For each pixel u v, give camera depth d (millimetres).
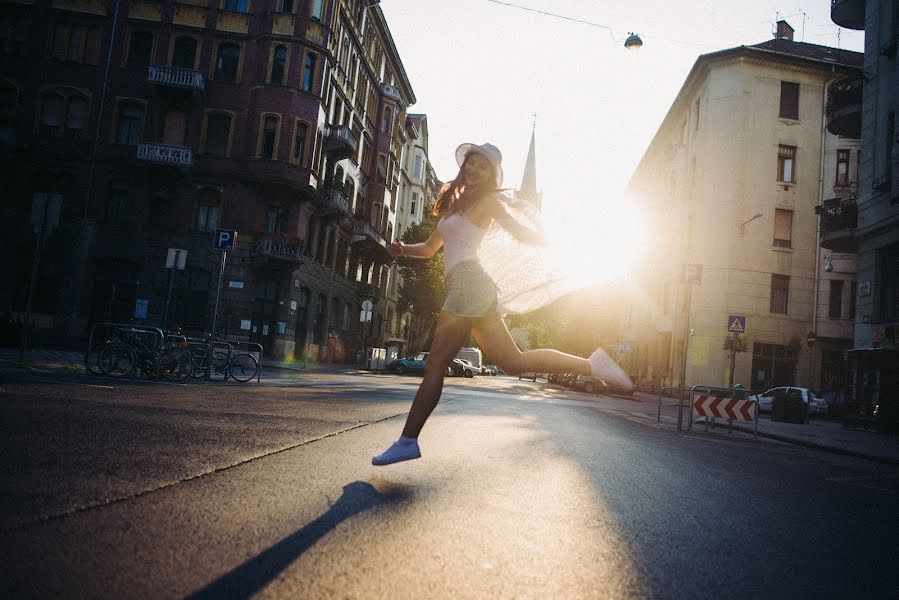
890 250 17688
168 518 2449
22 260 27672
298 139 29578
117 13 28938
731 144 30906
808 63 30984
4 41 28859
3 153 28031
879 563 3115
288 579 1965
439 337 3369
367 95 40219
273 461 3857
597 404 19938
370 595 1917
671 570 2574
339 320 38906
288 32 29312
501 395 18547
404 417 7680
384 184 43781
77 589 1717
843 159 30828
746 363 29844
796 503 4746
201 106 29031
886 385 16750
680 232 34875
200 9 29219
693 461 6770
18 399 5680
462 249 3344
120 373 11469
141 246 28172
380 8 38500
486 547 2561
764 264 30391
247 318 28422
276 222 29938
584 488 4215
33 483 2730
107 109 28734
